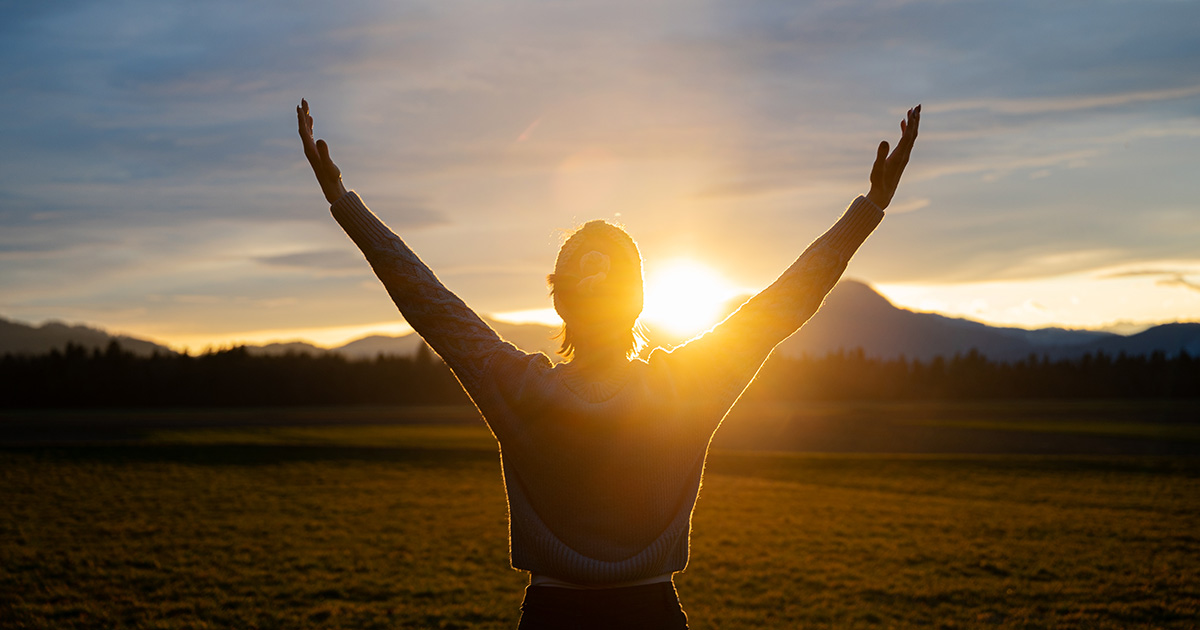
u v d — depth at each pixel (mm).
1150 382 112938
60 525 14297
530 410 1502
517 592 9836
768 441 42219
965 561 11641
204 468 23812
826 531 14031
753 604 9391
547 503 1534
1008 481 21609
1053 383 115250
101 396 85500
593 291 1521
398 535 13547
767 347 1612
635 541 1510
